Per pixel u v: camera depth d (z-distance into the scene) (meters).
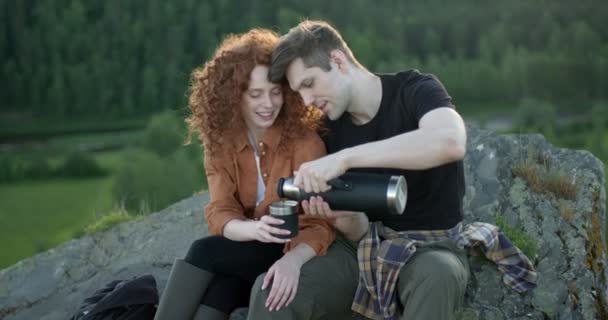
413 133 2.45
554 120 75.44
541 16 86.31
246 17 86.00
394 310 2.64
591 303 3.24
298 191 2.56
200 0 86.12
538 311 3.14
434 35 86.00
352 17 86.69
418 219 2.79
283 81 2.81
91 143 78.88
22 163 74.19
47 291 4.06
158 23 85.88
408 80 2.78
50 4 87.38
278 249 2.83
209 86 2.83
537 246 3.46
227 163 2.92
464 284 2.56
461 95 84.69
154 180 55.44
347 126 2.89
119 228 4.42
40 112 85.69
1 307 3.99
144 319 2.89
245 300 2.84
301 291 2.58
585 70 81.62
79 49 86.19
